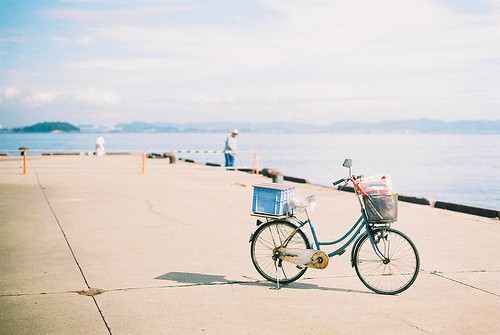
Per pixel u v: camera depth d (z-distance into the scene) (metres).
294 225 6.48
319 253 6.30
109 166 27.77
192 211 12.13
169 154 31.19
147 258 7.63
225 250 8.17
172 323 5.06
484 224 10.80
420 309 5.54
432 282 6.52
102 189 16.55
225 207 12.80
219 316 5.27
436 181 41.44
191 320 5.15
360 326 5.04
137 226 10.16
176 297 5.87
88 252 7.95
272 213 6.50
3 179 19.61
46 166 27.17
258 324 5.07
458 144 178.62
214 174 23.23
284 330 4.92
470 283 6.49
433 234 9.66
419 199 14.44
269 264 7.23
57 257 7.62
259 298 5.88
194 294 5.99
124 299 5.77
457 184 38.66
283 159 79.88
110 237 9.09
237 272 6.94
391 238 6.60
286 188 6.52
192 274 6.82
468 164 65.44
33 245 8.38
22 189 16.23
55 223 10.40
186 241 8.82
